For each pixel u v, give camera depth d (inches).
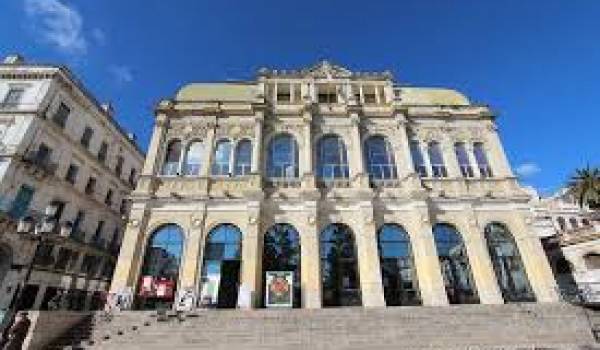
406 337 675.4
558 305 786.8
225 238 940.0
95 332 668.7
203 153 1058.7
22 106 1259.8
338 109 1157.7
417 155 1114.7
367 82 1231.5
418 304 893.8
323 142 1112.8
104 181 1614.2
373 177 1064.2
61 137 1353.3
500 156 1106.1
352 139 1100.5
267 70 1214.9
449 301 903.7
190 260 894.4
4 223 1097.4
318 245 926.4
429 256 922.7
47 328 617.3
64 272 1323.8
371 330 689.0
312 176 1011.9
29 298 1161.4
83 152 1467.8
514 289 930.1
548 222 1941.4
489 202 1029.8
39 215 1212.5
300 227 959.6
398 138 1120.8
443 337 677.9
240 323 696.4
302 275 893.8
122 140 1752.0
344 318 718.5
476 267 942.4
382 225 984.3
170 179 1008.2
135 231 918.4
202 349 631.2
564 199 2047.2
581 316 753.0
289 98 1202.0
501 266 956.6
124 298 837.2
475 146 1146.0
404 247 963.3
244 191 981.8
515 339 680.4
